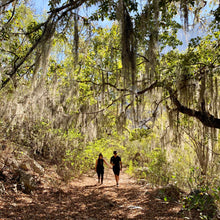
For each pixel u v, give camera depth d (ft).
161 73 16.25
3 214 11.47
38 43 12.96
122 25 11.55
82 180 24.80
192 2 11.77
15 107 18.21
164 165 22.26
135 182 24.82
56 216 12.84
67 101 25.55
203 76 15.23
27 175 16.89
